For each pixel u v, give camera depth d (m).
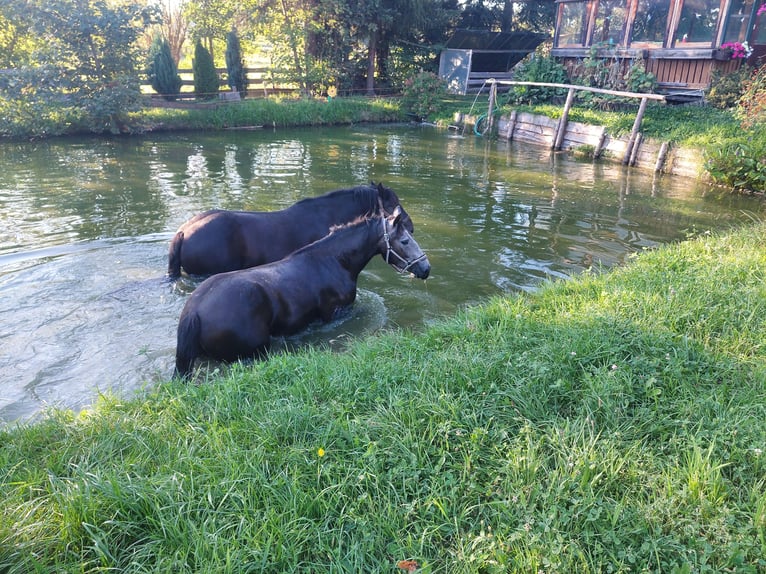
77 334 5.57
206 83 23.09
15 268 7.16
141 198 10.83
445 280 7.45
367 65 28.41
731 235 8.44
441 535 2.95
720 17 17.38
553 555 2.70
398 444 3.53
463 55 28.67
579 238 9.25
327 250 5.95
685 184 13.55
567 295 6.40
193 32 26.06
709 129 14.76
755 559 2.73
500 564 2.71
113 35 18.28
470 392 4.20
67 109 18.27
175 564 2.70
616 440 3.57
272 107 21.88
